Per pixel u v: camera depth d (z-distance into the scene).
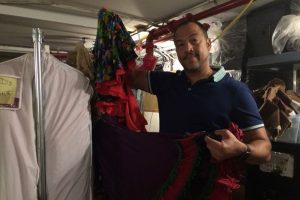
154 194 1.01
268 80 1.78
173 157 1.02
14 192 0.99
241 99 1.18
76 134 1.09
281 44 1.56
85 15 2.18
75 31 2.51
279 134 1.35
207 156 0.97
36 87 1.03
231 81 1.25
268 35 1.69
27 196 1.00
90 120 1.15
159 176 1.02
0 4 1.92
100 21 1.24
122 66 1.20
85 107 1.13
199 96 1.25
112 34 1.20
